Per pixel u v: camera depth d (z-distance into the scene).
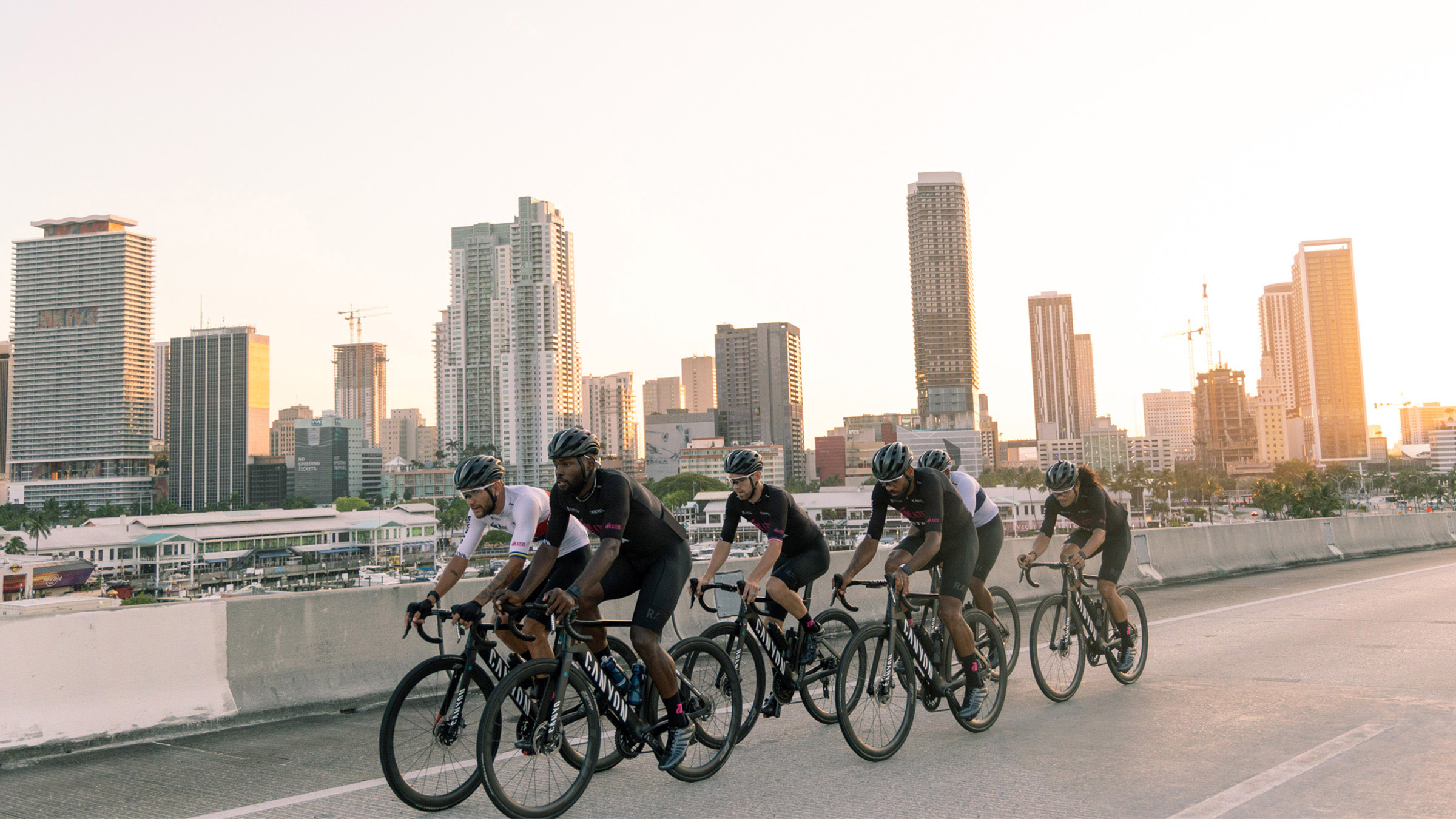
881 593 11.46
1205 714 6.22
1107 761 5.15
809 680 5.65
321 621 7.16
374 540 160.88
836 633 6.10
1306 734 5.64
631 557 4.93
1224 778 4.77
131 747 5.87
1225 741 5.52
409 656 7.64
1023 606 12.99
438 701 4.41
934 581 6.36
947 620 5.61
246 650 6.73
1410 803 4.33
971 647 5.71
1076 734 5.77
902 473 5.35
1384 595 13.29
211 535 143.38
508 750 4.54
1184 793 4.55
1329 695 6.75
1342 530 21.03
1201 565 16.77
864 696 5.26
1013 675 7.76
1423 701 6.50
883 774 4.98
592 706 4.57
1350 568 18.11
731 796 4.64
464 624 4.26
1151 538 15.91
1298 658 8.34
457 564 4.72
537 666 4.35
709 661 5.10
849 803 4.49
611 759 5.13
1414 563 18.78
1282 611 11.71
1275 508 176.00
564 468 4.39
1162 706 6.50
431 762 4.41
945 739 5.73
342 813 4.46
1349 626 10.25
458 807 4.49
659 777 5.02
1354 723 5.89
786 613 5.71
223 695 6.52
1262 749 5.33
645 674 4.82
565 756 4.61
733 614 8.16
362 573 143.62
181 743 5.98
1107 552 7.15
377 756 5.61
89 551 132.25
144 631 6.27
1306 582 15.47
